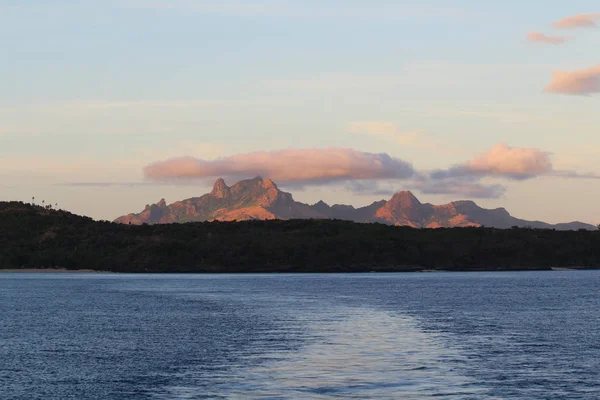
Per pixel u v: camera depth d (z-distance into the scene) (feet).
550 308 287.89
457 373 123.95
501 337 177.68
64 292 434.30
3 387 114.52
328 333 185.98
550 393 108.88
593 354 147.43
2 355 148.97
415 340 170.19
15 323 222.69
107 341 173.27
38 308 293.84
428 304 310.45
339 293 409.28
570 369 128.88
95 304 318.86
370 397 105.40
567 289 463.01
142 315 253.65
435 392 108.88
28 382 118.42
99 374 125.39
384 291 435.12
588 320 229.04
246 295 388.78
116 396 107.86
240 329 198.59
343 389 110.42
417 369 127.75
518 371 126.41
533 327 204.23
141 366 133.69
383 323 215.72
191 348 158.30
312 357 142.00
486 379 118.83
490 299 351.05
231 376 122.01
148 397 106.83
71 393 110.11
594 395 107.65
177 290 454.40
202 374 124.36
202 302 328.29
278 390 110.11
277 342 167.02
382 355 144.56
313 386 112.78
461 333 186.50
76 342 171.73
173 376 122.83
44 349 158.61
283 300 340.18
